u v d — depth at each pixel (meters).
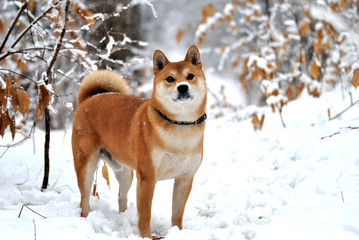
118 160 5.15
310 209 4.18
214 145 7.65
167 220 5.18
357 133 6.23
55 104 9.84
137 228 4.95
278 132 7.38
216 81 19.97
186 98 4.34
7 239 3.57
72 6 6.10
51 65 5.55
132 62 7.80
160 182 6.50
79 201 5.38
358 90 8.50
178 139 4.45
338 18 4.62
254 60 8.00
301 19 11.56
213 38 19.02
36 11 9.52
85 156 5.16
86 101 5.45
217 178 6.28
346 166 5.29
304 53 9.99
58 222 4.27
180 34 12.08
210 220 4.92
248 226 4.11
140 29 12.82
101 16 5.93
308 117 7.84
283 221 4.03
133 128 4.72
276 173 5.92
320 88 8.90
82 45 6.31
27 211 4.67
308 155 6.07
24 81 9.53
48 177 5.90
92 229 4.35
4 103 5.13
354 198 4.21
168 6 21.31
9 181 5.93
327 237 3.34
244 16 13.59
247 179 6.00
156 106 4.51
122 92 5.88
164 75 4.51
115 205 5.77
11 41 7.09
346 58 8.84
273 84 7.59
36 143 7.81
